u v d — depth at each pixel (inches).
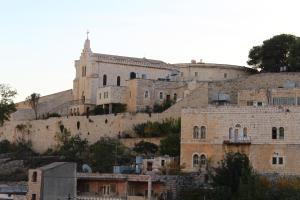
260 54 7652.6
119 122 6156.5
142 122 6077.8
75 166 4483.3
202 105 5561.0
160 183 4490.7
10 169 6072.8
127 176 4562.0
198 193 4375.0
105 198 4426.7
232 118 4788.4
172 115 5944.9
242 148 4734.3
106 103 6683.1
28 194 4325.8
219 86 6053.2
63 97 7741.1
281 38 7490.2
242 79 6141.7
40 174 4279.0
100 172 5068.9
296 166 4589.1
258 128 4712.1
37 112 7583.7
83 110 6983.3
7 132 7268.7
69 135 6501.0
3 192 4694.9
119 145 5703.7
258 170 4670.3
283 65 7450.8
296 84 5890.8
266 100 5482.3
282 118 4655.5
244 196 4146.2
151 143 5629.9
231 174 4379.9
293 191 4170.8
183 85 6619.1
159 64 7465.6
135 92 6535.4
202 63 7746.1
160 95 6633.9
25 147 6904.5
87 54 7253.9
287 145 4621.1
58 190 4352.9
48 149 6599.4
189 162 4869.6
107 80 7199.8
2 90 7288.4
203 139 4849.9
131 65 7308.1
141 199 4377.5
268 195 4128.9
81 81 7293.3
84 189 4756.4
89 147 6112.2
